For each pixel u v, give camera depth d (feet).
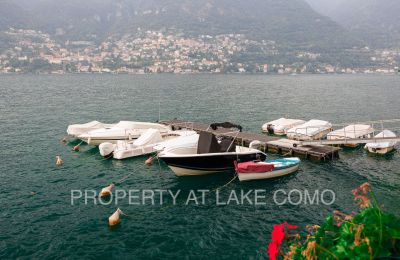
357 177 80.48
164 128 119.34
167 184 76.28
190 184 76.38
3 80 529.86
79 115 180.04
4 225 55.42
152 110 202.49
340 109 211.00
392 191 71.36
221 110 202.18
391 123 164.25
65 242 50.60
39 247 49.14
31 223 56.34
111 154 96.68
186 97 278.67
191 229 55.16
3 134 127.85
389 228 16.53
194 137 88.84
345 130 116.57
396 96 293.43
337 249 16.65
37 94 296.71
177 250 48.91
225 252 48.34
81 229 54.60
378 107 220.84
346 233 17.53
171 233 53.72
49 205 63.72
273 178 80.07
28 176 79.82
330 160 94.32
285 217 59.52
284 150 100.99
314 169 86.58
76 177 79.82
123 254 47.73
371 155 99.09
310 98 274.57
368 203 21.01
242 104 231.71
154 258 46.85
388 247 16.17
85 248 49.14
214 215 60.49
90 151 103.96
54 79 583.17
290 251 19.69
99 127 121.19
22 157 96.12
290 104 233.55
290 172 83.05
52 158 95.61
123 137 110.83
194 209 63.10
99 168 87.10
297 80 590.14
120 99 261.65
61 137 123.54
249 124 156.66
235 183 77.00
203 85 439.22
